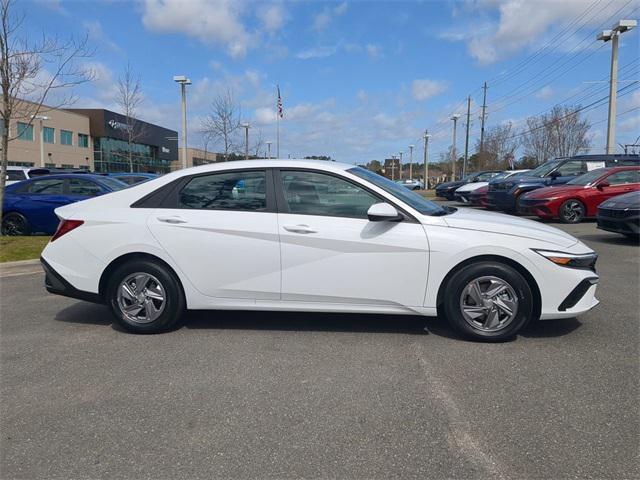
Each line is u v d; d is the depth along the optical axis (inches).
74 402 134.0
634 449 107.9
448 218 175.2
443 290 172.6
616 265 293.7
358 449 110.0
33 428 121.2
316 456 107.8
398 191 185.5
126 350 171.5
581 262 168.1
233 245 179.0
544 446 109.7
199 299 183.6
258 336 182.5
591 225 475.5
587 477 99.2
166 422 122.8
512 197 572.4
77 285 188.2
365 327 190.2
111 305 187.3
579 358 156.6
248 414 126.0
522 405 127.7
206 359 161.8
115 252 184.2
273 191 181.6
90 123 2222.0
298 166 182.7
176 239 181.3
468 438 113.5
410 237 170.2
